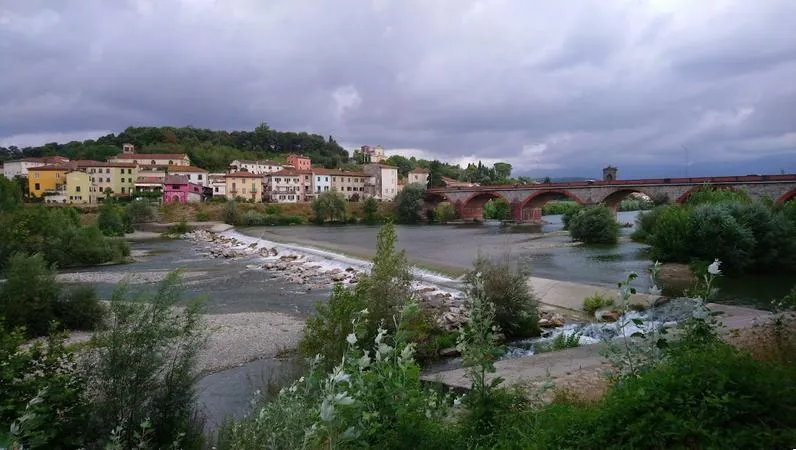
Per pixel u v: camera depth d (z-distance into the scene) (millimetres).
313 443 4996
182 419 10195
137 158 143250
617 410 5730
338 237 73625
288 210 119312
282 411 5621
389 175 154875
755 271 34844
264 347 20297
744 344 10992
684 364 6070
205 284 36969
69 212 74188
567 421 6312
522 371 13430
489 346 6891
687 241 36625
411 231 84875
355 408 5152
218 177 140750
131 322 10047
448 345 19109
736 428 4801
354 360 5570
